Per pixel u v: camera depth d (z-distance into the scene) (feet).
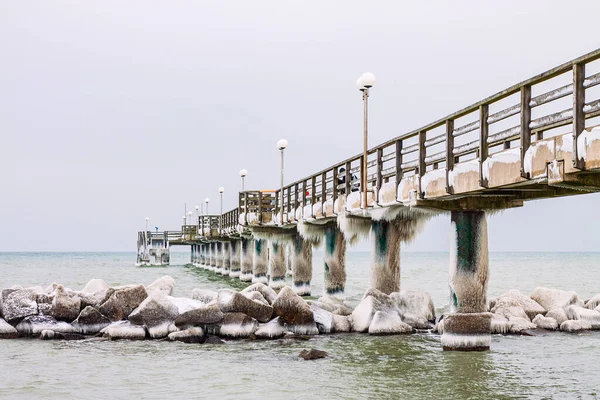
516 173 40.83
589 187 37.88
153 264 306.76
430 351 55.98
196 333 62.08
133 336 63.52
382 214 65.92
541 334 65.41
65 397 43.88
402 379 47.03
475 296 53.98
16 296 67.36
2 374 50.01
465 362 51.83
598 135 33.81
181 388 45.60
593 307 76.84
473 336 54.70
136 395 44.09
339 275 94.58
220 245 209.26
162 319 64.64
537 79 38.88
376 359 53.36
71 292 70.74
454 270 53.93
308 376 48.29
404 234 71.82
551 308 73.56
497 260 503.61
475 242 53.16
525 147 39.91
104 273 219.61
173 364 52.70
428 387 44.86
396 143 59.98
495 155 43.11
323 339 62.28
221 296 64.90
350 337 63.16
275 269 132.77
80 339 64.08
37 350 58.85
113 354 56.80
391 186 61.41
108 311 67.97
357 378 47.50
